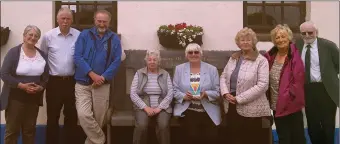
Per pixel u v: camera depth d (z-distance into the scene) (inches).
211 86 178.5
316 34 171.2
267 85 163.6
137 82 181.8
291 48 162.4
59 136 192.5
